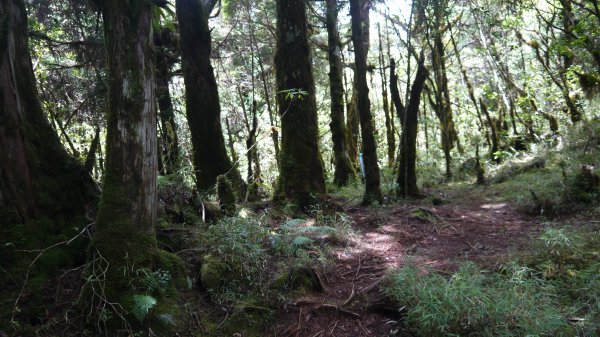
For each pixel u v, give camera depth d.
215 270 4.73
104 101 9.54
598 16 8.81
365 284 5.11
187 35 7.75
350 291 5.00
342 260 5.90
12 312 3.63
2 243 3.95
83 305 3.84
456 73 17.88
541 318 3.70
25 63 4.55
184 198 6.25
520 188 9.16
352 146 14.59
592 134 10.66
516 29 12.91
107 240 4.03
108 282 3.90
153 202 4.34
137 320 3.81
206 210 6.25
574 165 9.32
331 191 11.22
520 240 6.02
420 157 15.40
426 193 10.45
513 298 4.01
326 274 5.43
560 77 12.92
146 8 4.12
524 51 15.05
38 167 4.41
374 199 8.66
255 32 15.20
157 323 3.90
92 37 8.66
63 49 9.74
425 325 3.94
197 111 7.78
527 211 7.47
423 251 6.09
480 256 5.61
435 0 9.48
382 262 5.77
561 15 11.26
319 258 5.66
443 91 15.00
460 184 11.94
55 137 4.72
